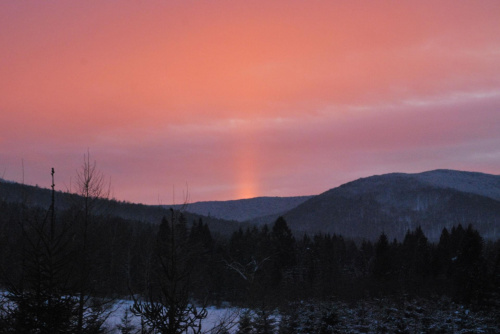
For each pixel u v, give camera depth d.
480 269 54.12
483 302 49.69
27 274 10.78
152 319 11.04
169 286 11.24
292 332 28.23
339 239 129.50
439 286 72.75
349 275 94.38
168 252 11.66
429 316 36.41
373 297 63.47
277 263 75.25
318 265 86.69
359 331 33.09
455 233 106.06
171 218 12.02
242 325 17.89
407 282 79.38
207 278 48.12
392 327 33.50
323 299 54.56
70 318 11.27
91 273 12.64
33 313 10.56
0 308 10.52
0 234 11.23
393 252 93.00
